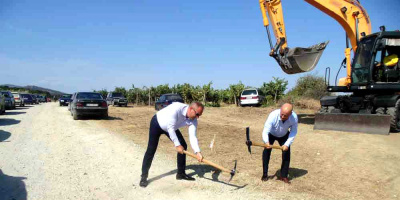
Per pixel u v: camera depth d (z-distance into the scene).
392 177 5.26
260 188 4.71
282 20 11.61
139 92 35.50
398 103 9.64
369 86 10.07
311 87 23.94
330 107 11.48
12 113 18.95
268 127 4.79
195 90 30.11
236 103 28.86
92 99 14.69
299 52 10.90
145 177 4.76
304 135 9.42
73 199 4.19
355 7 11.38
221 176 5.30
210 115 17.86
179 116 4.71
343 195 4.51
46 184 4.77
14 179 4.95
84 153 6.95
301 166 6.05
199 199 4.23
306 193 4.55
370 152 6.87
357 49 10.62
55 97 71.25
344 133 9.45
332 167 5.96
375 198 4.41
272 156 6.81
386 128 8.98
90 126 11.93
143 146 7.80
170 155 6.82
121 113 19.14
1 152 6.90
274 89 26.58
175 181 4.98
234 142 8.59
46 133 9.95
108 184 4.83
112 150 7.29
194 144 4.62
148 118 15.81
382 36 9.82
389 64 9.97
